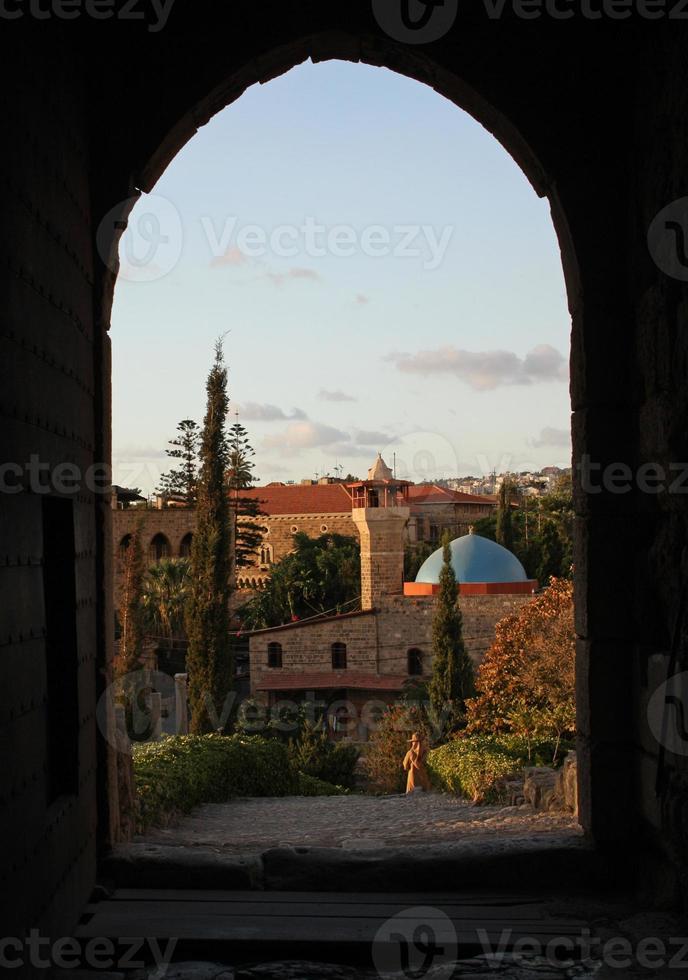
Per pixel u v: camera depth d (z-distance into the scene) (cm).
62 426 429
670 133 461
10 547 334
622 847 516
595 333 530
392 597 3484
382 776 2089
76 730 447
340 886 507
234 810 1043
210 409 2578
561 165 535
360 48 552
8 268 338
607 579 525
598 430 528
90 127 525
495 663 1558
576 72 537
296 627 3512
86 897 469
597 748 522
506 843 529
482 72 538
